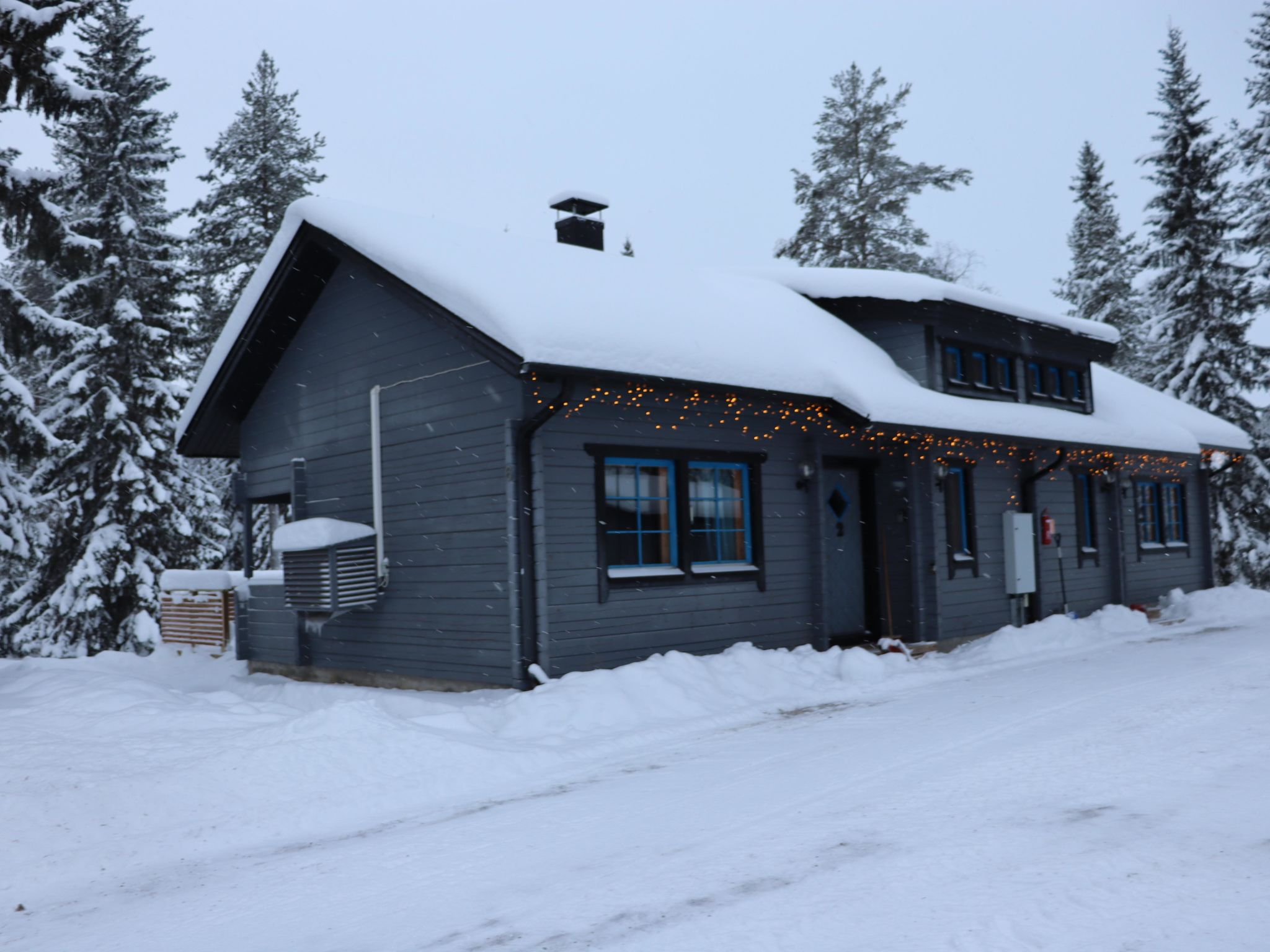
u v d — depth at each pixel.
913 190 36.19
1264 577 27.50
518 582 10.52
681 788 6.76
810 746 7.90
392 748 7.75
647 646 11.33
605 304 11.55
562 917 4.42
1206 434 20.97
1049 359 17.44
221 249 31.03
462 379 11.48
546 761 7.98
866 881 4.57
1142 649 13.15
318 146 32.78
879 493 14.50
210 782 7.14
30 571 24.42
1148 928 3.81
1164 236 28.94
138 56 25.19
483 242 12.91
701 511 12.19
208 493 26.42
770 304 15.23
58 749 8.47
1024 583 15.86
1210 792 5.74
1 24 14.66
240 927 4.71
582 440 10.97
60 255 16.56
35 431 17.83
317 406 14.15
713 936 4.04
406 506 12.32
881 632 14.33
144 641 22.58
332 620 12.55
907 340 15.14
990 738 7.69
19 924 5.12
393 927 4.49
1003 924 3.93
